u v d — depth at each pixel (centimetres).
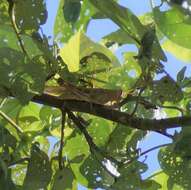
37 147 529
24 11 494
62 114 527
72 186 541
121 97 518
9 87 477
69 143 576
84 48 527
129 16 494
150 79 504
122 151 553
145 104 520
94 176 540
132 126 515
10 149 522
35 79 478
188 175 531
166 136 509
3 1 505
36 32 495
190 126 500
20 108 571
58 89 514
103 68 527
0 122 547
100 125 576
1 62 472
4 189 497
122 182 519
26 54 486
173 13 496
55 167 549
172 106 529
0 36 485
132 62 534
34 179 522
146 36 485
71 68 520
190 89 532
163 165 532
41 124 581
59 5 541
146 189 537
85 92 515
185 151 500
